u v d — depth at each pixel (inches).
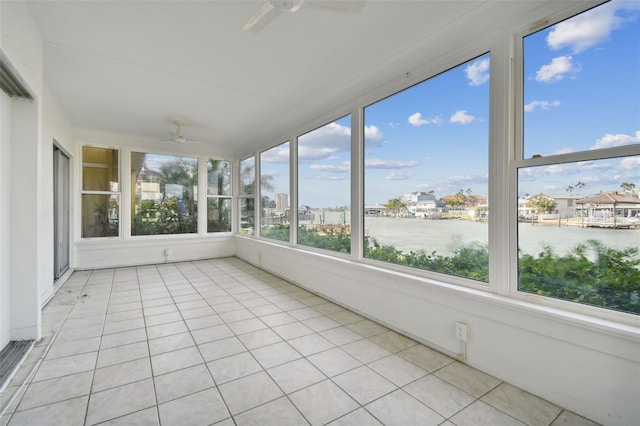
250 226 244.8
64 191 182.4
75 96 139.6
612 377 58.5
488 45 82.4
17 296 92.4
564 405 64.8
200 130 194.4
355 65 107.3
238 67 110.5
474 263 87.1
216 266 224.4
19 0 74.7
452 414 64.0
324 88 127.0
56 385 73.5
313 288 154.6
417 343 97.0
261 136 206.8
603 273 62.7
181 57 104.0
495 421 61.7
